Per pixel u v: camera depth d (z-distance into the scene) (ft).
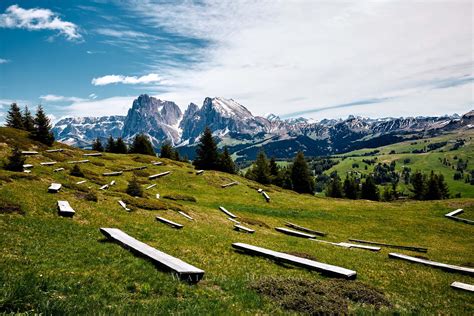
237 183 284.00
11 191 92.68
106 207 107.86
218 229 117.39
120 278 43.21
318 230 175.94
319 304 42.65
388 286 63.98
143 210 120.16
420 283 71.26
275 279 51.60
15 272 39.55
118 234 67.21
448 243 163.73
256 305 40.88
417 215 222.69
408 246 146.41
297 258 68.54
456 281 78.69
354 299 48.85
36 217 78.79
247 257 72.18
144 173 257.55
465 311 53.88
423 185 428.97
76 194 113.70
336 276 60.08
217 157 355.15
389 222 203.00
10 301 28.76
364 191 473.26
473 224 200.54
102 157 297.12
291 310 40.78
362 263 85.56
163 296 38.96
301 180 396.37
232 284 48.08
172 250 67.31
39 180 118.93
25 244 54.49
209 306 37.35
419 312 47.39
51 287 35.83
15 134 263.08
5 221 69.10
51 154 239.30
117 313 30.42
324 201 268.21
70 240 62.13
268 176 364.79
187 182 258.16
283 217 196.95
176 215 127.75
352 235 171.63
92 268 46.34
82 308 30.58
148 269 48.37
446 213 224.53
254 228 143.23
